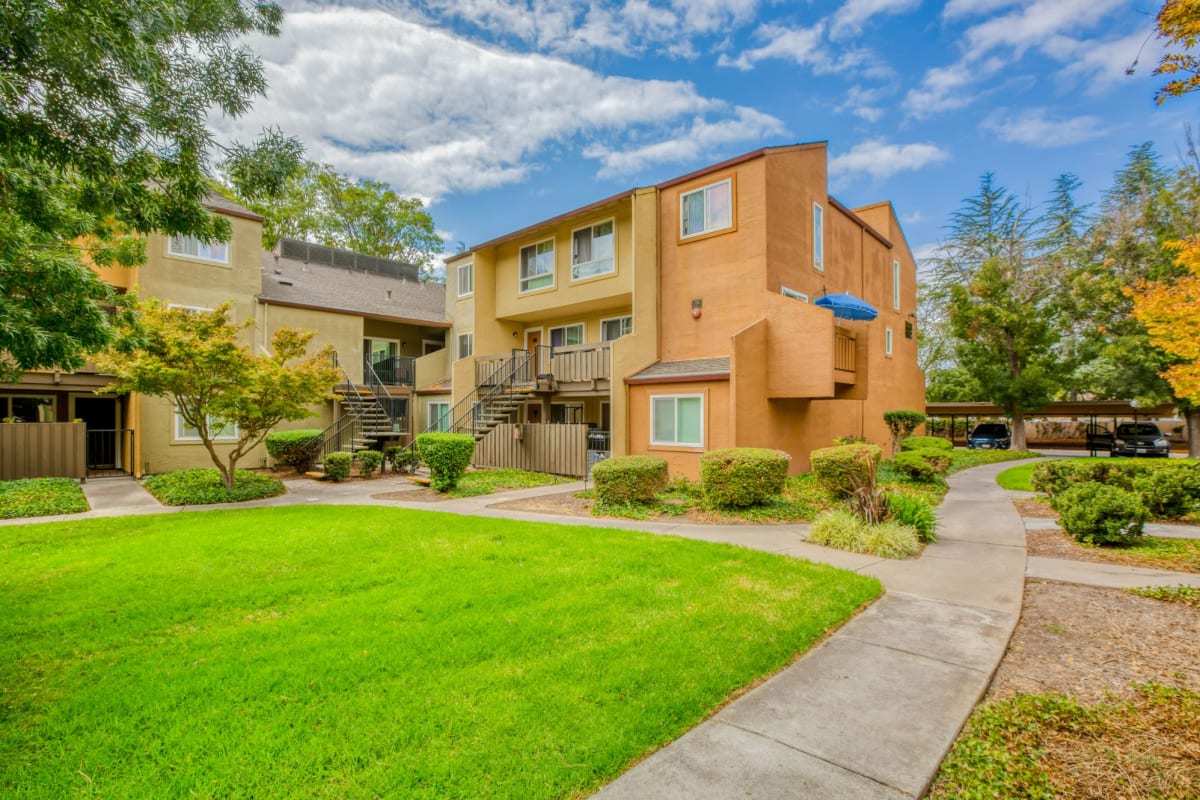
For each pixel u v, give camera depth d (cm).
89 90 396
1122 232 1984
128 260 1049
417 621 425
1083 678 348
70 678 336
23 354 423
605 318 1736
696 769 251
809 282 1445
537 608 450
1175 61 467
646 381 1315
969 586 530
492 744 264
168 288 1528
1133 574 568
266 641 389
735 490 897
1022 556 646
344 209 3278
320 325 1836
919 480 1238
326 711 294
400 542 682
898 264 2098
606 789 237
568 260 1666
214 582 525
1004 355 2350
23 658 365
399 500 1101
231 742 267
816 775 247
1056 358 2331
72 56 367
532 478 1356
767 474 895
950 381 3309
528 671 340
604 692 315
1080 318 2205
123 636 402
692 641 385
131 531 770
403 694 312
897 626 428
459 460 1177
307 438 1627
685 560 595
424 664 350
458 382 1761
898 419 1753
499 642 383
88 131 415
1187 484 839
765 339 1237
